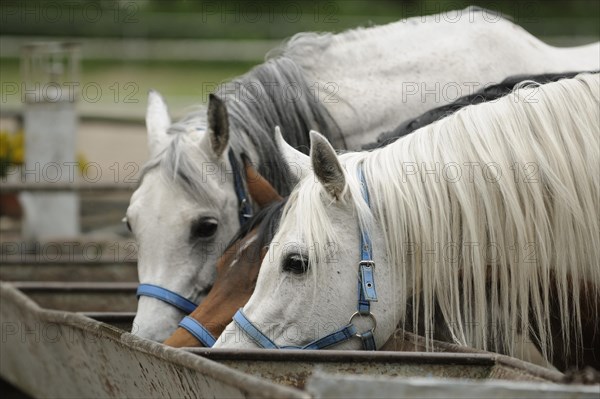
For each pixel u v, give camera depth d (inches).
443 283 204.5
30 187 438.0
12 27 1282.0
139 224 276.5
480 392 143.5
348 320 200.7
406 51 323.9
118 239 500.4
